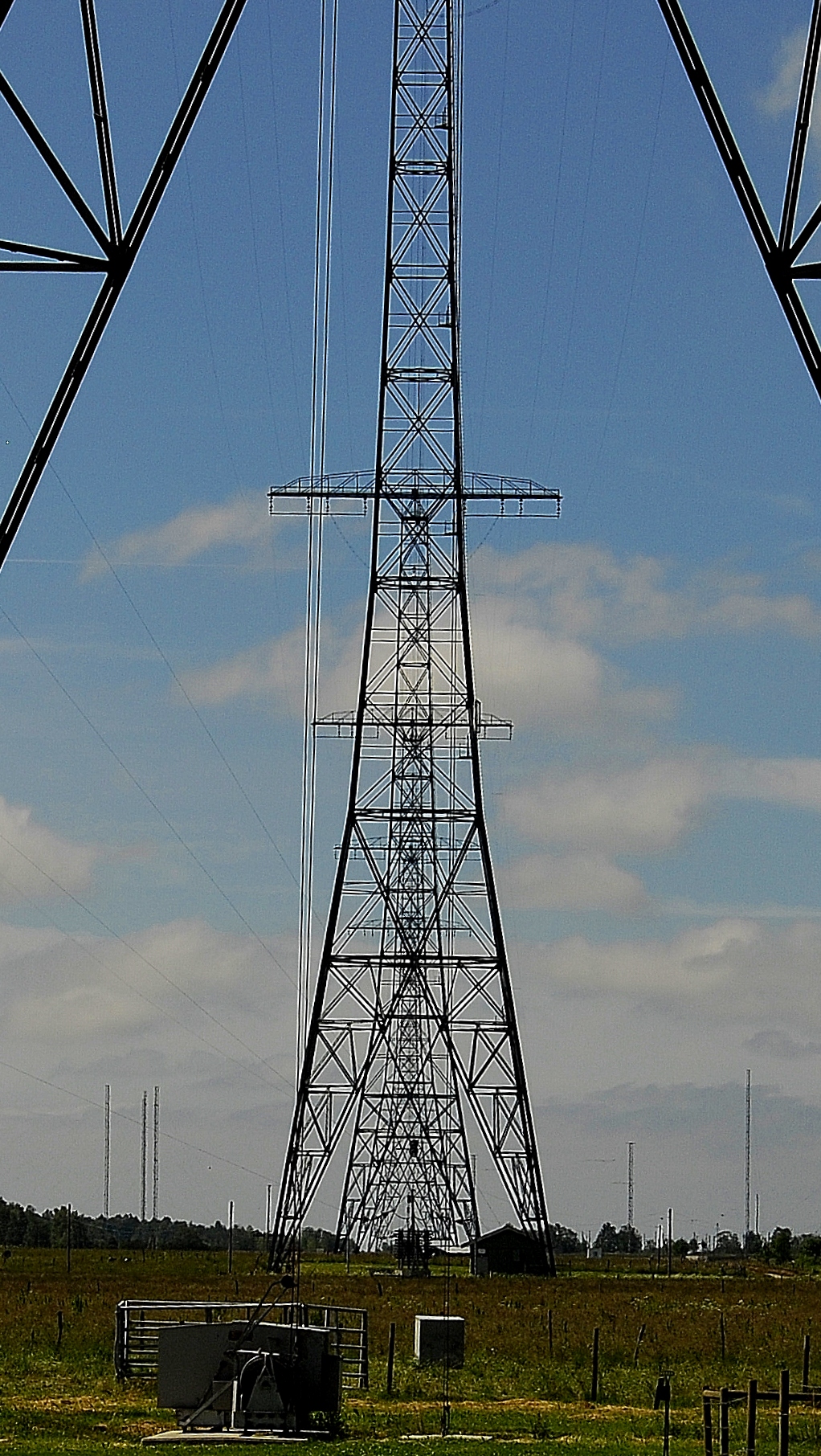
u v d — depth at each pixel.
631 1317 79.56
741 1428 42.47
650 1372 56.25
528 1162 100.06
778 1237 189.38
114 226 26.78
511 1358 59.50
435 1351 56.66
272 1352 41.88
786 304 26.80
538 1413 46.38
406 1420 44.50
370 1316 74.25
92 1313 74.12
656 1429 42.59
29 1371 52.12
